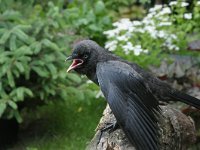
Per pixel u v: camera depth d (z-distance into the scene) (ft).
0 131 41.37
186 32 43.37
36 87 39.47
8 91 39.11
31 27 39.60
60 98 40.57
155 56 40.32
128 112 22.90
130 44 39.63
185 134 27.32
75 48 25.86
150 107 23.29
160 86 25.08
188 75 39.29
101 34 46.98
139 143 22.43
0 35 38.14
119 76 23.43
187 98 25.27
